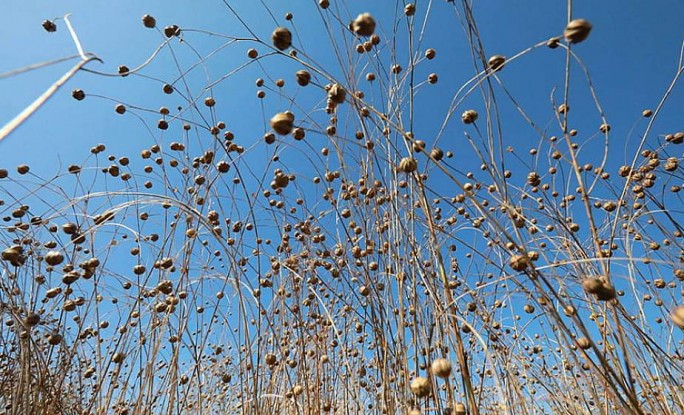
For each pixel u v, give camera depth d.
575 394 0.29
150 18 0.28
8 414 0.26
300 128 0.20
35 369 0.28
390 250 0.26
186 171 0.35
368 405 0.30
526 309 0.27
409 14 0.26
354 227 0.32
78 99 0.29
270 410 0.29
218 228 0.30
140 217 0.34
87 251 0.32
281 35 0.21
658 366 0.23
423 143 0.23
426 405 0.20
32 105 0.10
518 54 0.20
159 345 0.29
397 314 0.27
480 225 0.28
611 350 0.20
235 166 0.31
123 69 0.31
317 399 0.28
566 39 0.16
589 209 0.17
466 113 0.22
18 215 0.29
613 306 0.16
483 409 0.30
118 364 0.29
